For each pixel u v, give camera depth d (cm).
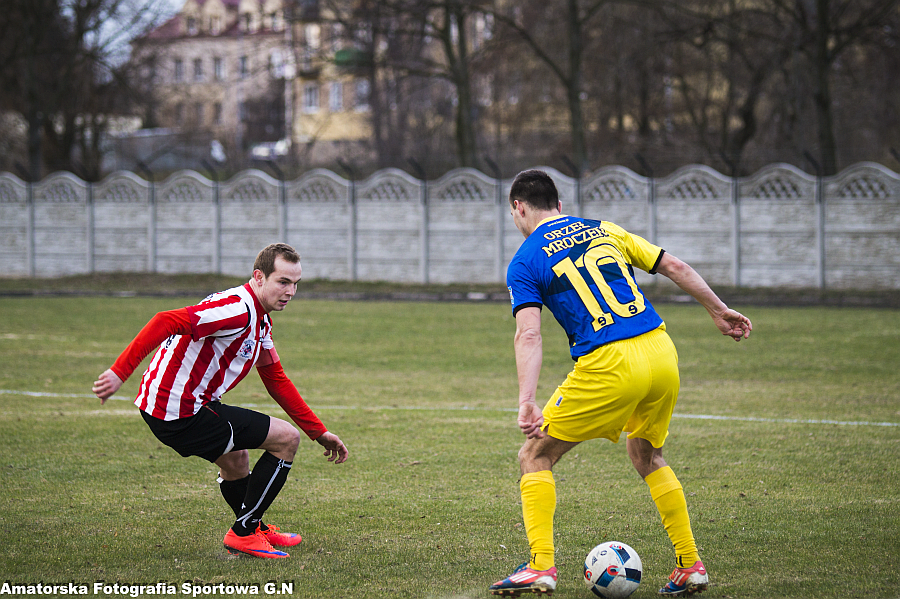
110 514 1711
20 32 11162
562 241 1319
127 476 2011
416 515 1719
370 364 3850
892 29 9069
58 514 1708
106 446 2306
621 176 7769
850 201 7138
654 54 10881
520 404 1230
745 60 10044
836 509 1734
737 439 2384
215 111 19500
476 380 3450
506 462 2162
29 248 9262
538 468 1297
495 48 10444
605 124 12975
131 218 8994
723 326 1397
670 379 1293
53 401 2964
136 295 7656
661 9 9650
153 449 2284
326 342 4578
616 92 12262
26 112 12275
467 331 5072
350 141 15500
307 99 18625
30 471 2044
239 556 1468
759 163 8869
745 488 1900
